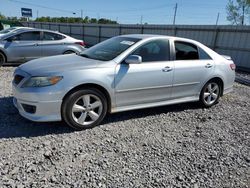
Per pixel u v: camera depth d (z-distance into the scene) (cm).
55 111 397
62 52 1027
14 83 424
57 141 380
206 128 471
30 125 428
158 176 312
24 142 372
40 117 393
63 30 3172
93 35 2628
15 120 444
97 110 434
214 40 1481
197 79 542
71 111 405
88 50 523
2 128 411
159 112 539
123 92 448
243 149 397
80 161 333
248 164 354
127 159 346
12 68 934
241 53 1342
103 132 422
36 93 384
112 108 448
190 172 326
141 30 2014
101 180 297
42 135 396
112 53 463
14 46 947
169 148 385
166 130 451
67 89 395
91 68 416
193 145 400
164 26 1805
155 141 405
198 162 351
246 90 814
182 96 533
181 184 301
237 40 1356
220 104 623
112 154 356
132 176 309
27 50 966
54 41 1012
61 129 420
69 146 368
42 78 388
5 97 564
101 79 419
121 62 444
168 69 491
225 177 321
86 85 414
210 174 325
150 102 490
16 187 275
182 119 509
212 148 394
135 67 454
